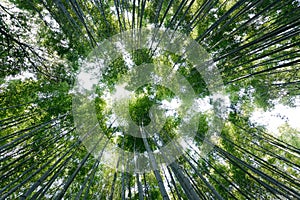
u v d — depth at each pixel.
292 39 7.27
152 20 9.09
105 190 7.19
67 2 6.99
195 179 7.45
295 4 6.55
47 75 7.84
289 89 8.42
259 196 6.86
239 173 7.59
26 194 3.53
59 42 8.12
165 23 8.91
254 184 7.23
